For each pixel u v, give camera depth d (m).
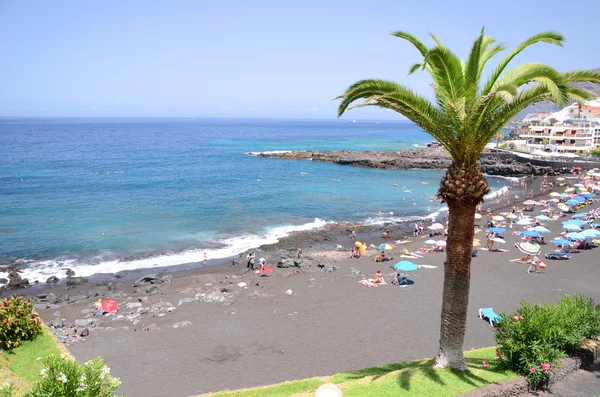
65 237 45.25
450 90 13.11
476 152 13.38
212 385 18.58
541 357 13.82
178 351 21.56
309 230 49.59
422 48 13.62
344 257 38.62
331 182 83.50
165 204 62.12
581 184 70.19
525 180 85.00
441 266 35.00
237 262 37.84
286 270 34.97
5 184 75.31
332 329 23.91
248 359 20.77
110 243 43.75
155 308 26.94
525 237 42.75
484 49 14.24
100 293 30.62
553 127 115.44
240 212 58.12
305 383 16.28
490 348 18.45
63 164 104.19
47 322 24.98
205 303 27.67
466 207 13.76
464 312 14.65
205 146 166.50
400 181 85.62
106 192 70.12
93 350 21.62
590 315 16.44
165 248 42.62
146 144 173.50
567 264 34.72
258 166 105.69
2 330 17.12
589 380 14.31
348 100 13.53
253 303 27.66
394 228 51.03
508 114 12.71
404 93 12.94
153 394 17.94
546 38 12.59
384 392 13.32
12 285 32.31
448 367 14.85
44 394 9.36
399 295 28.80
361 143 189.75
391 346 21.97
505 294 28.53
